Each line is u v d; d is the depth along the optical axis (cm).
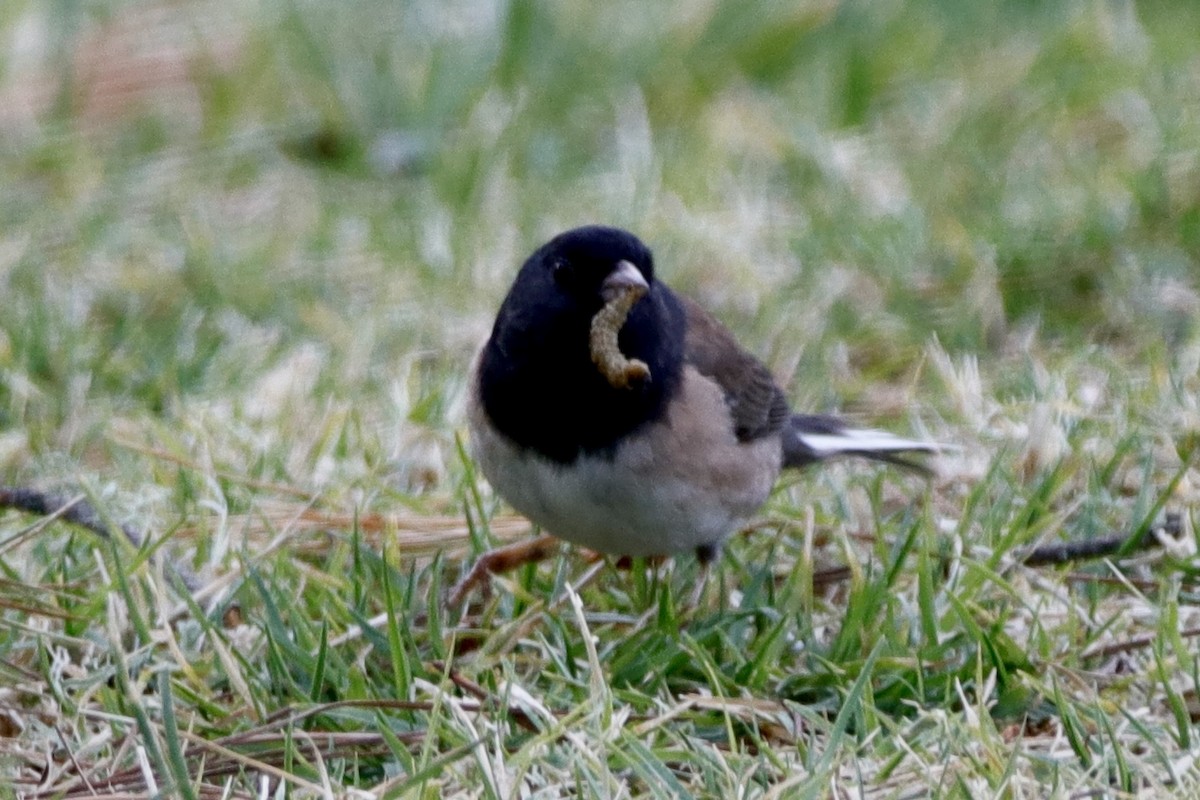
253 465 1012
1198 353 1130
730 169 1426
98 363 1162
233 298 1261
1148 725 742
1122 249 1282
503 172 1411
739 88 1566
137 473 1007
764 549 943
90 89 1583
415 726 747
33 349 1169
